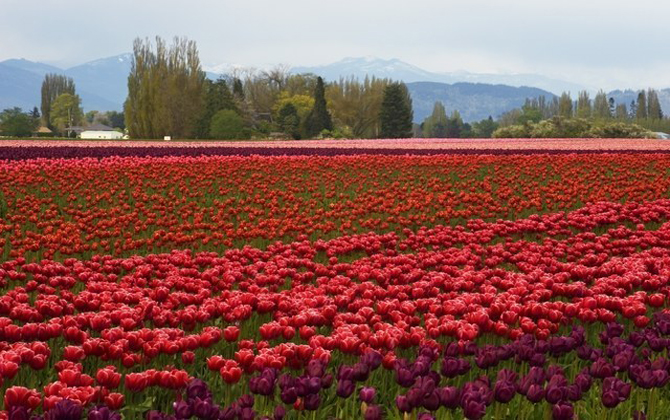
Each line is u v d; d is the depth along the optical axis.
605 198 22.83
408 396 5.46
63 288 10.42
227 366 6.26
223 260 12.28
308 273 11.09
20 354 6.40
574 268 11.46
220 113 100.19
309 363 6.00
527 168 29.19
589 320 8.62
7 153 34.91
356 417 6.59
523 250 14.27
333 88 140.62
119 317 7.87
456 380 7.23
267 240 17.08
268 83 146.12
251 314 8.69
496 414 5.92
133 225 18.36
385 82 141.12
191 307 8.45
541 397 5.73
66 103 196.50
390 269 11.55
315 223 18.81
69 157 34.09
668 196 23.55
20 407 4.89
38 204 19.38
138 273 10.84
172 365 6.94
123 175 26.44
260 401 6.28
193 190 24.41
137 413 6.57
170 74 103.00
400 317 8.27
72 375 5.73
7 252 14.98
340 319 8.06
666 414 6.86
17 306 8.21
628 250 14.50
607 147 51.16
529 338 7.10
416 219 18.30
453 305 8.57
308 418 6.17
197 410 5.17
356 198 21.97
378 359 6.34
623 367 6.61
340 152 40.31
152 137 102.06
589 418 6.75
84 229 16.36
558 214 18.25
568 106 187.00
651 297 9.38
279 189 25.47
